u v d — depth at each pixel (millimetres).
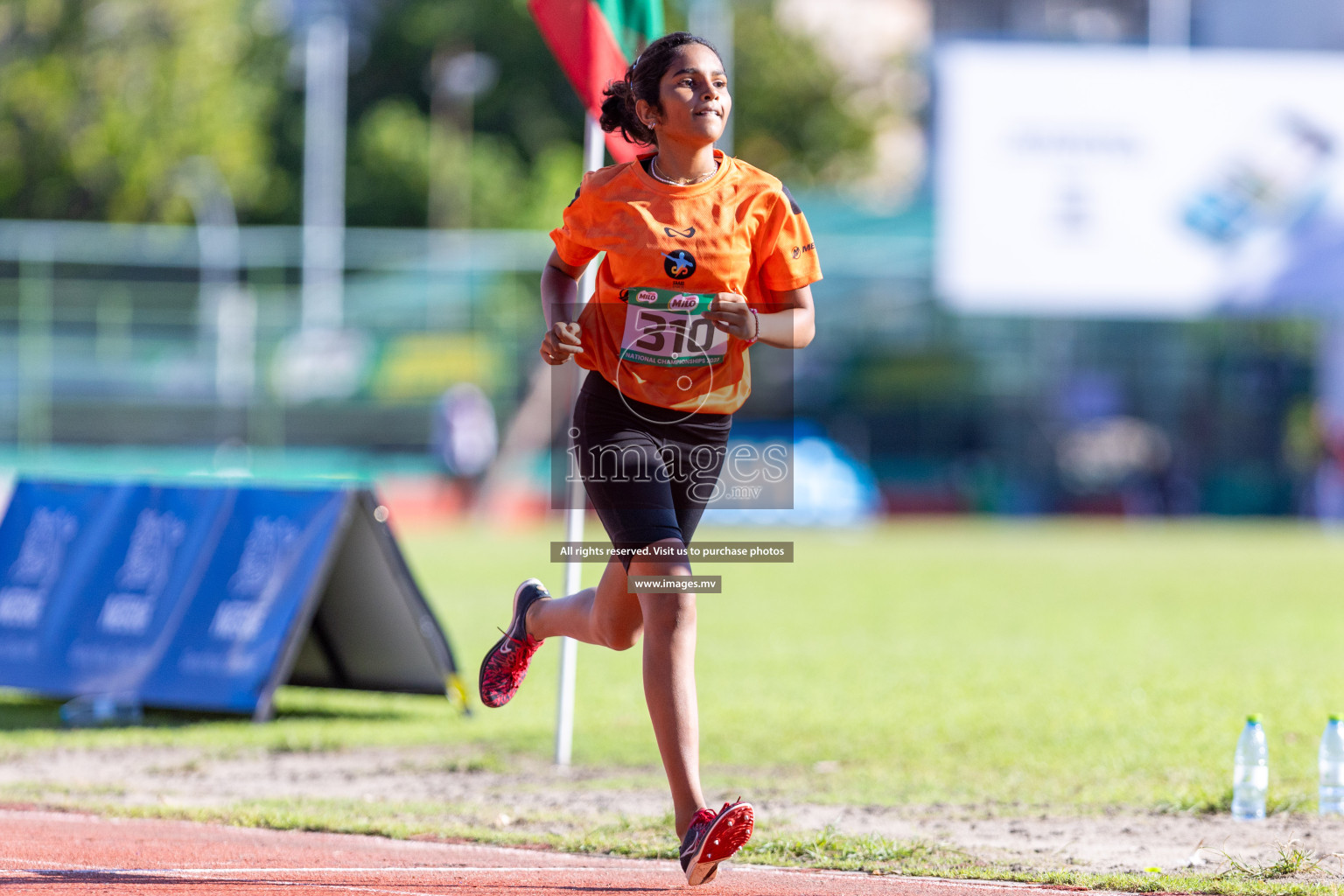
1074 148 99688
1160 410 121188
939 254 100125
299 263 102500
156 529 32406
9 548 33719
